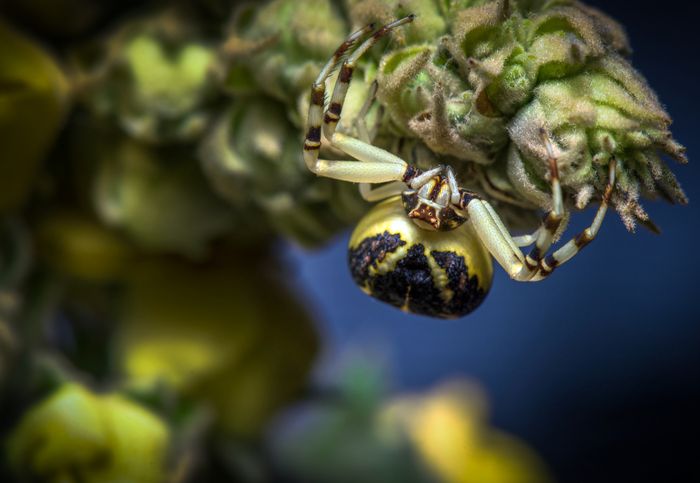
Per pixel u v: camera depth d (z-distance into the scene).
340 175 0.07
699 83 0.15
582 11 0.07
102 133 0.08
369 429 0.10
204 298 0.09
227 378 0.09
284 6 0.07
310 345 0.09
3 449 0.08
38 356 0.08
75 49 0.08
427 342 0.17
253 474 0.09
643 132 0.07
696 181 0.16
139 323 0.09
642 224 0.07
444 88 0.07
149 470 0.08
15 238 0.08
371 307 0.16
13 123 0.08
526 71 0.07
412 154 0.07
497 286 0.17
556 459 0.16
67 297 0.09
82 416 0.08
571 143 0.07
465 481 0.10
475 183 0.07
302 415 0.10
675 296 0.16
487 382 0.16
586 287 0.16
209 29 0.08
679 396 0.16
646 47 0.15
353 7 0.07
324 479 0.10
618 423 0.16
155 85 0.08
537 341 0.16
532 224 0.07
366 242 0.07
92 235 0.09
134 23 0.08
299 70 0.07
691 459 0.15
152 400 0.08
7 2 0.08
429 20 0.07
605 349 0.16
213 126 0.08
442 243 0.07
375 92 0.07
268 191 0.08
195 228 0.08
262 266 0.09
